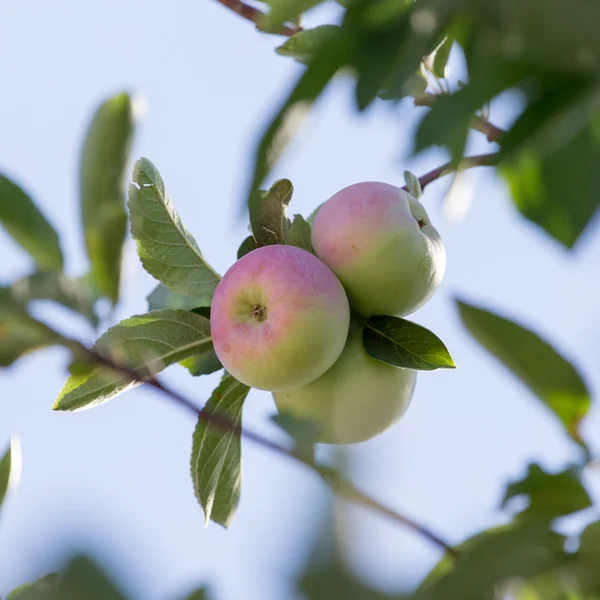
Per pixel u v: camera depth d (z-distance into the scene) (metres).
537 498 1.64
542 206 1.46
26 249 1.61
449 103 1.52
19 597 1.30
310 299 1.73
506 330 1.65
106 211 1.63
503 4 1.49
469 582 1.56
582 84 1.48
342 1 1.55
